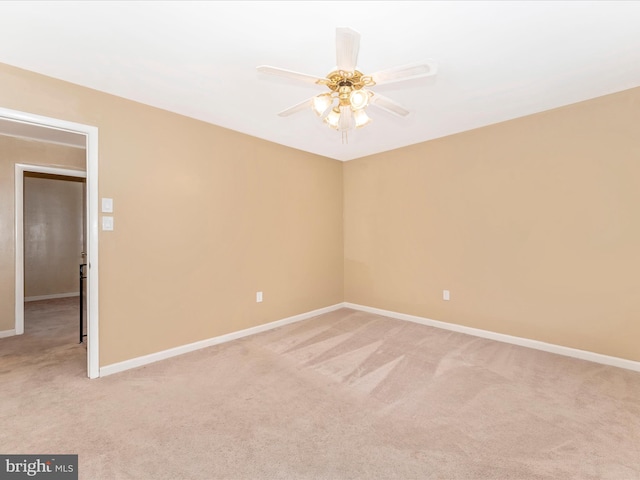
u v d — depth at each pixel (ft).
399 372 8.33
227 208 10.86
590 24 5.74
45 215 18.28
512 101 9.00
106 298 8.15
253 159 11.69
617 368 8.49
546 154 9.69
